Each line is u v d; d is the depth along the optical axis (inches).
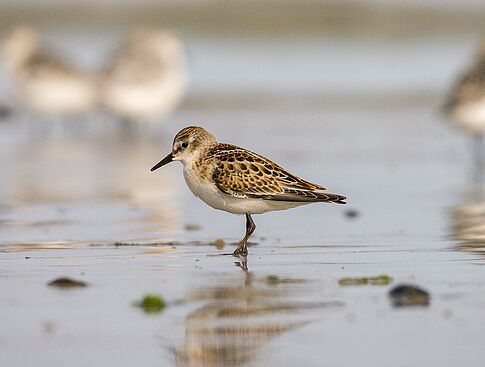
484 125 821.9
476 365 301.3
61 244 492.1
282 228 533.3
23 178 723.4
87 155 847.1
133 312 358.0
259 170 466.6
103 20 1515.7
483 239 495.8
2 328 339.6
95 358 310.8
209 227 540.4
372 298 373.1
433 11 1533.0
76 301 373.7
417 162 774.5
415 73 1219.2
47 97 1037.8
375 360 305.7
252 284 398.3
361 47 1396.4
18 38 1053.8
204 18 1509.6
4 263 444.8
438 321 342.3
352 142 872.3
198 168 475.8
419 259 446.3
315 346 319.0
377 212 580.1
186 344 323.3
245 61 1299.2
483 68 830.5
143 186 689.0
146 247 483.5
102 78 1015.6
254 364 304.8
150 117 1025.5
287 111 1044.5
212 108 1067.3
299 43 1428.4
